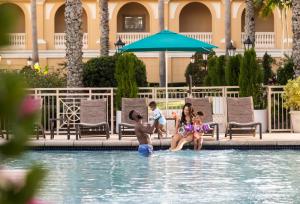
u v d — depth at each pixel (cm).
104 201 1163
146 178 1455
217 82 2972
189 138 2022
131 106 2220
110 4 5394
